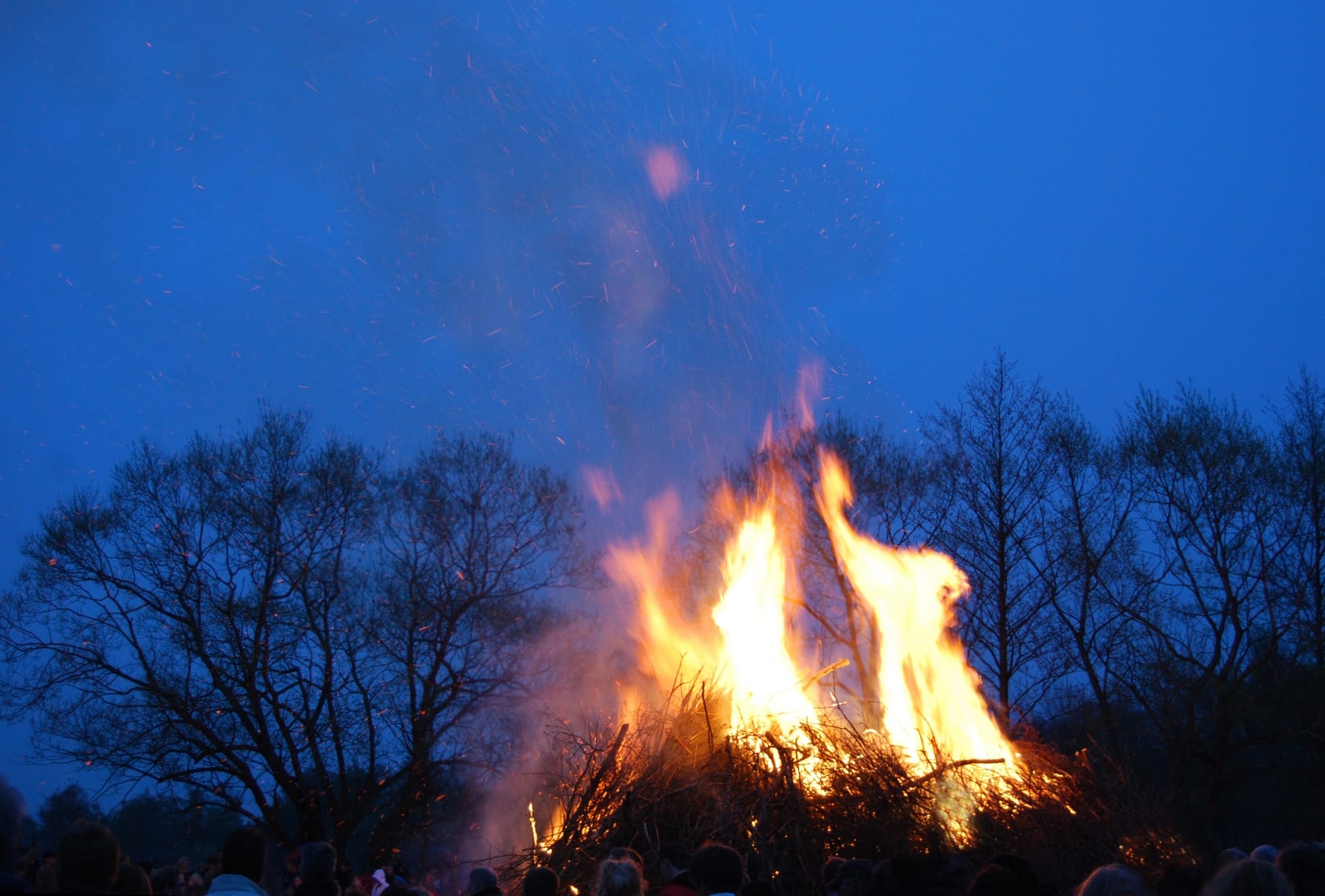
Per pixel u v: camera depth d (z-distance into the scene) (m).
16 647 17.36
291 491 18.59
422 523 19.58
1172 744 18.36
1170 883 4.94
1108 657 19.31
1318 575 19.23
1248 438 19.97
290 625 18.31
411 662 18.53
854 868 5.48
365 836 22.86
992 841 7.40
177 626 18.02
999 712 17.50
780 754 7.85
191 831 20.16
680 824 7.69
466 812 18.55
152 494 18.14
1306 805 21.75
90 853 3.39
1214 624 19.34
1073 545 19.56
